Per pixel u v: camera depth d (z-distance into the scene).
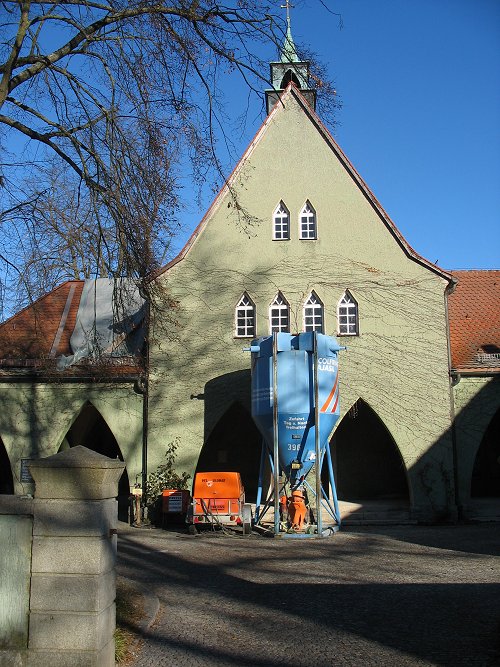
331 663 6.96
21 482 21.09
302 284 21.67
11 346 22.53
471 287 25.55
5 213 11.25
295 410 17.80
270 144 22.52
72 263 11.52
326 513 20.64
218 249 21.94
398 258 21.61
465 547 15.08
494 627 8.16
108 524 6.44
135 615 8.70
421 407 20.84
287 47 10.71
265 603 9.67
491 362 21.33
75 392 21.56
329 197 22.09
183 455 20.94
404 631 8.08
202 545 15.95
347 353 21.17
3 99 9.33
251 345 19.00
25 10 9.37
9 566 6.23
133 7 9.98
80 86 10.25
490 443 24.88
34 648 6.06
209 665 6.90
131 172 10.14
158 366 21.41
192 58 10.20
